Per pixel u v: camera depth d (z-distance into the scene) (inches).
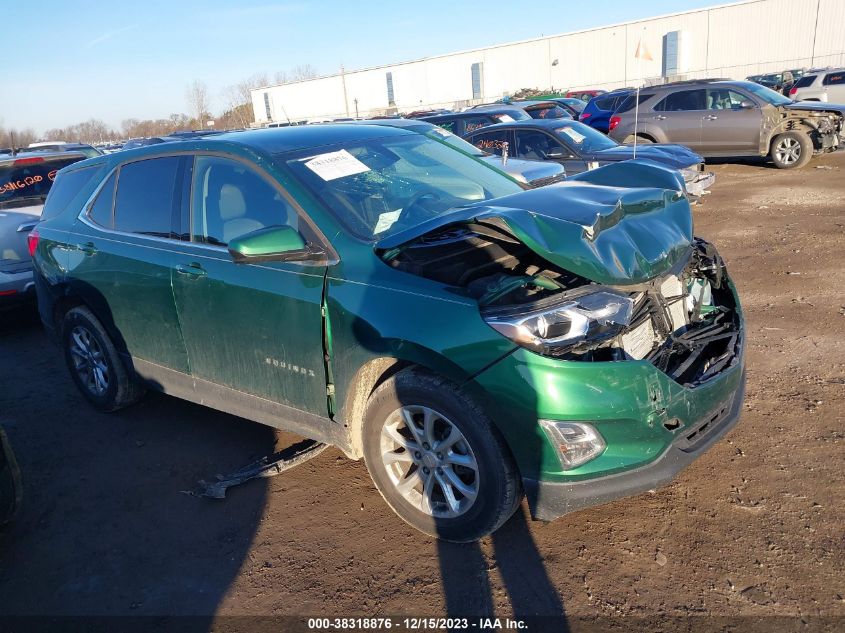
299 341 130.0
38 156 299.9
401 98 2225.6
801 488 129.0
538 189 135.8
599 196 125.3
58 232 186.5
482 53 1994.3
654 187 146.6
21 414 195.9
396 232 129.3
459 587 113.4
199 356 152.9
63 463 165.8
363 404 128.6
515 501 113.8
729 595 106.0
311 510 138.6
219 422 181.8
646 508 128.3
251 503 142.9
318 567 121.6
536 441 105.2
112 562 128.1
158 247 156.8
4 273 261.7
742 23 1568.7
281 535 131.6
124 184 170.7
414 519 125.3
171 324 156.5
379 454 125.6
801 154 517.0
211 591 118.3
